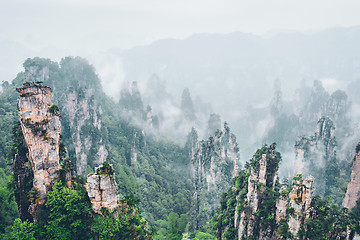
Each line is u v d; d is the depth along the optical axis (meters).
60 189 56.38
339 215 57.88
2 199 62.84
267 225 63.88
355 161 79.75
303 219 57.00
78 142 126.19
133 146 162.00
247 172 81.50
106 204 54.62
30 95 54.56
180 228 108.44
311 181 56.53
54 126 58.31
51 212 54.97
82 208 54.84
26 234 50.34
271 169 71.19
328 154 138.62
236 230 74.31
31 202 55.41
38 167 55.88
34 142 55.12
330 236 55.53
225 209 88.69
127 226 55.00
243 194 75.31
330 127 141.75
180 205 133.75
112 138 161.75
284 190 63.38
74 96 130.12
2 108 124.62
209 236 91.06
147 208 126.31
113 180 55.84
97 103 160.50
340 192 107.44
